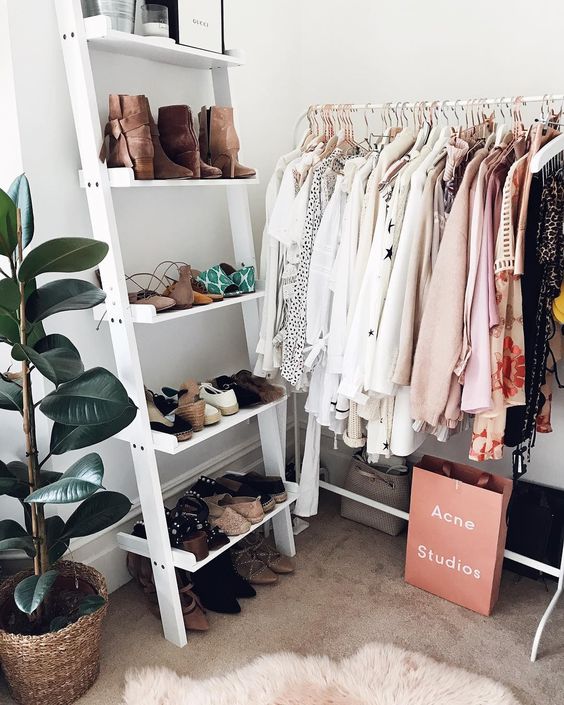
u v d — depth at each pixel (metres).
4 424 2.01
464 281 1.76
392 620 2.13
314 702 1.78
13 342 1.58
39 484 1.73
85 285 1.63
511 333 1.80
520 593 2.27
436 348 1.80
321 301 2.08
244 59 2.12
